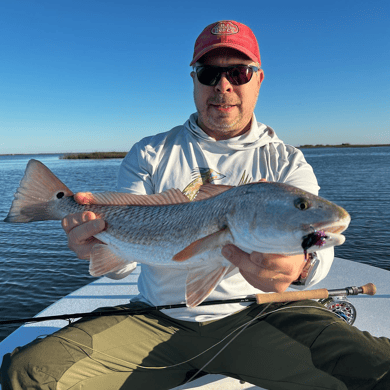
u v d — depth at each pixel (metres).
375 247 2.82
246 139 0.80
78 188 7.39
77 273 2.29
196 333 0.71
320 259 0.65
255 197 0.55
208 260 0.60
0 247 2.92
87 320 0.68
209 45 0.75
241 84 0.76
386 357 0.56
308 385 0.61
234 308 0.72
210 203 0.61
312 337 0.63
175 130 0.87
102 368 0.62
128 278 1.25
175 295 0.72
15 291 2.01
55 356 0.58
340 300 0.84
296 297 0.66
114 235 0.69
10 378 0.55
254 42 0.79
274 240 0.53
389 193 6.14
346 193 6.34
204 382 0.73
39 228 3.74
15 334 0.90
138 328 0.69
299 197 0.52
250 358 0.67
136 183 0.80
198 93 0.79
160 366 0.68
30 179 0.77
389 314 0.93
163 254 0.65
